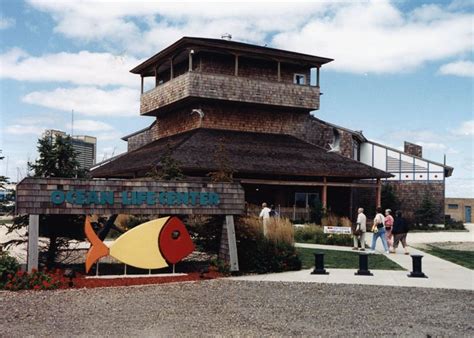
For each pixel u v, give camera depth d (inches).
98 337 334.0
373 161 1770.4
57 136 632.4
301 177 1444.4
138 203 573.9
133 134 1733.5
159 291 492.7
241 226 633.6
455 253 861.2
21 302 434.9
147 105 1568.7
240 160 1243.8
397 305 441.1
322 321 382.6
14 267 519.5
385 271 636.1
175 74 1561.3
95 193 555.2
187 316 391.9
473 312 418.3
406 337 344.8
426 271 642.2
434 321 387.5
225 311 410.0
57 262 648.4
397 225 831.7
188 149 1233.4
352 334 349.4
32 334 337.7
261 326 366.0
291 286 525.0
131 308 417.4
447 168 1679.4
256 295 477.1
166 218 582.9
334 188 1525.6
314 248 903.7
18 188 525.3
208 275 585.0
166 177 770.8
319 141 1581.0
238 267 607.2
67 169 623.5
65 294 472.4
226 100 1381.6
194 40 1312.7
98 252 553.6
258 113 1485.0
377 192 1417.3
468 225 2043.6
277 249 642.8
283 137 1496.1
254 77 1462.8
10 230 617.6
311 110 1524.4
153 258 571.8
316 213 1289.4
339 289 511.2
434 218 1673.2
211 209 607.8
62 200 541.0
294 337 340.8
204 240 657.6
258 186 1413.6
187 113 1470.2
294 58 1450.5
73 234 628.1
